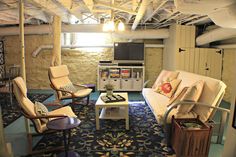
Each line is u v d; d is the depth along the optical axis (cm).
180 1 218
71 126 224
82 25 556
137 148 273
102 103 328
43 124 261
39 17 488
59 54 458
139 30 585
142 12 339
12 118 380
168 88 391
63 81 452
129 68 604
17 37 640
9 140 294
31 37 640
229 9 220
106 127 341
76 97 424
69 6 361
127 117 328
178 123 254
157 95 396
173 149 266
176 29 517
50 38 635
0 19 519
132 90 610
